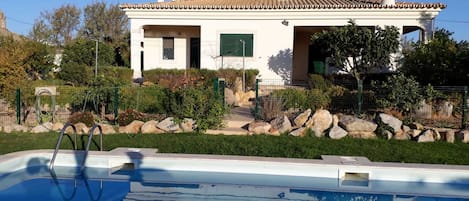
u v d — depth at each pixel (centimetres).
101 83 1350
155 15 2112
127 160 839
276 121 1102
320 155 882
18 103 1192
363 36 1598
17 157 810
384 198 704
